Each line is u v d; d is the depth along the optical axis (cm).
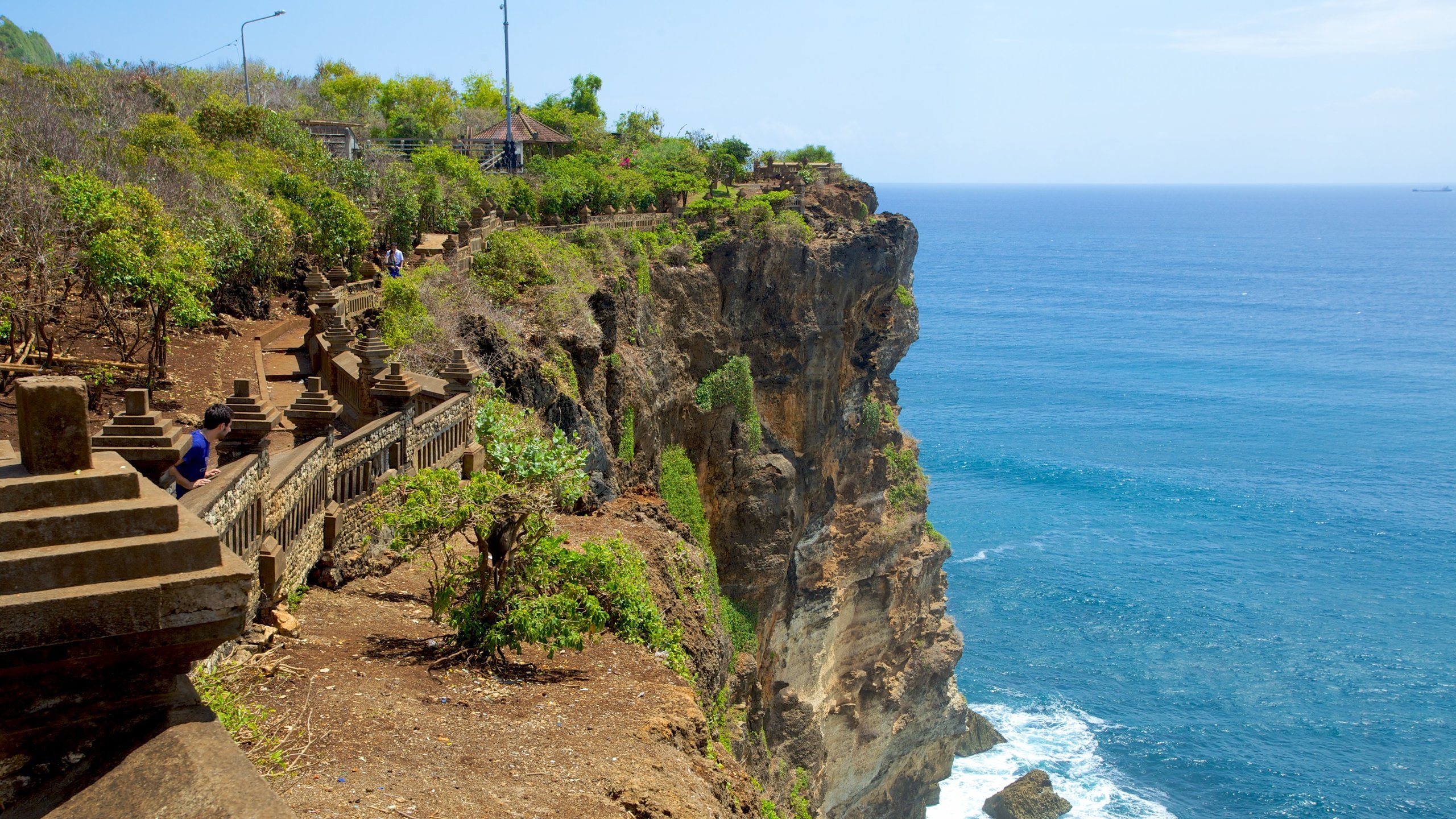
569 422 3291
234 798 466
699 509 4553
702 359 4738
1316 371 15500
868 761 5462
